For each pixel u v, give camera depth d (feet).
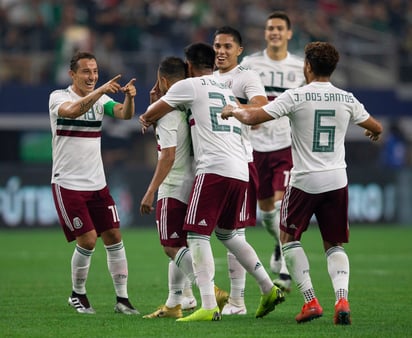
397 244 215.92
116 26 314.96
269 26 148.05
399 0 359.66
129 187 262.47
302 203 98.22
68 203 108.27
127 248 204.85
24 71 296.10
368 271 159.12
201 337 88.99
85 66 109.40
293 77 148.36
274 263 143.54
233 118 101.30
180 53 310.04
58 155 109.29
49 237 235.40
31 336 90.79
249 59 149.79
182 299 112.78
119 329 94.58
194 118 99.76
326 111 96.89
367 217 271.49
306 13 339.57
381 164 307.17
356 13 352.90
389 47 322.75
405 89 312.71
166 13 324.80
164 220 103.04
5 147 298.97
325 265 168.86
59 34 304.91
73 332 92.94
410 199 274.36
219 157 98.73
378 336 89.76
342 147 98.63
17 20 312.91
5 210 255.09
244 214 108.37
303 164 97.60
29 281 144.66
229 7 332.19
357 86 309.83
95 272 157.89
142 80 296.10
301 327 95.71
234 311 108.58
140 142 303.48
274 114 96.22
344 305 96.68
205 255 99.09
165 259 181.47
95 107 109.50
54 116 108.99
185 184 102.63
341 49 322.55
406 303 117.70
